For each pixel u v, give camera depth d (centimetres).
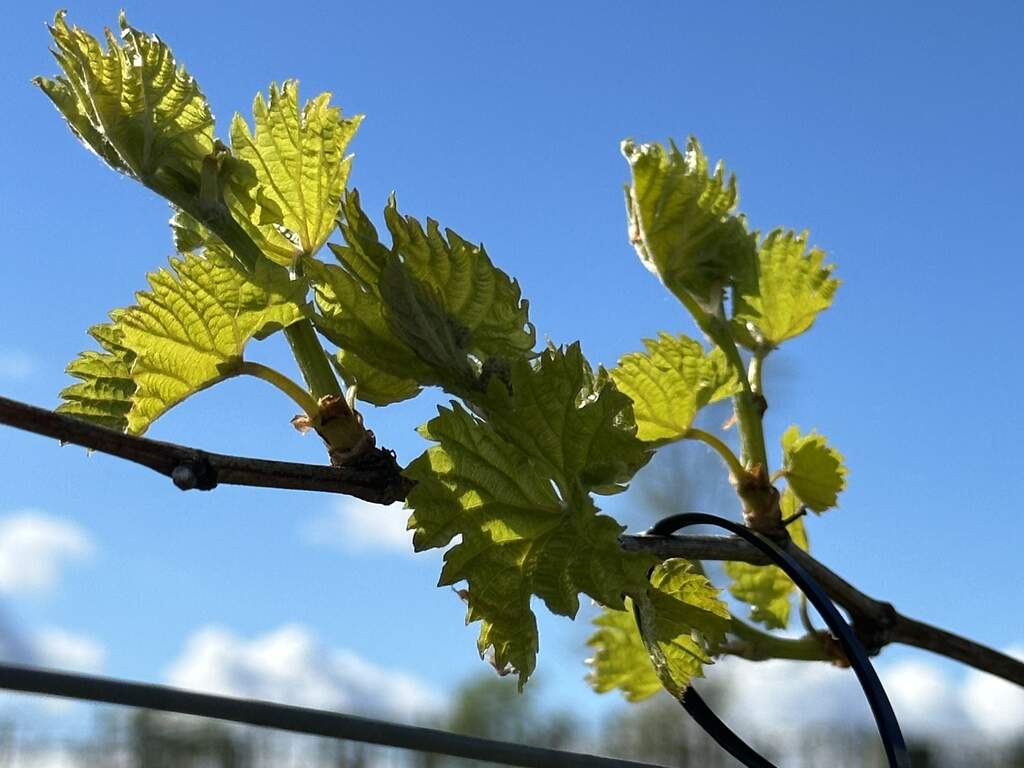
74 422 52
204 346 58
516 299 58
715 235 69
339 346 57
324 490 56
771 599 72
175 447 54
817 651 70
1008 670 69
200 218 58
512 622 55
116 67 58
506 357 58
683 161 69
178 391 58
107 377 61
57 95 59
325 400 57
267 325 58
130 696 47
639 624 62
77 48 58
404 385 58
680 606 61
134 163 58
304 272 59
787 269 71
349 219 57
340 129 61
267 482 55
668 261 68
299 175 60
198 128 59
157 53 58
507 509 56
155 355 58
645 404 68
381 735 50
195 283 58
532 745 52
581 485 56
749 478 67
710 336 68
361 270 57
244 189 59
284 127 61
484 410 57
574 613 55
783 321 71
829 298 71
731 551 62
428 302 57
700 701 62
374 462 56
